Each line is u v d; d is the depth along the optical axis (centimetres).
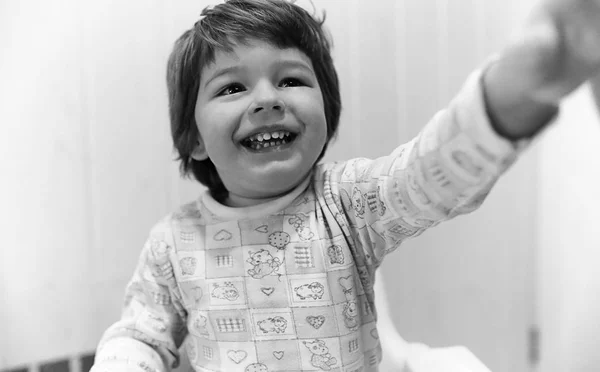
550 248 103
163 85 81
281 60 56
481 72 35
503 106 32
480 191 38
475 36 93
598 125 89
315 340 56
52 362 82
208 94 58
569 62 28
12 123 77
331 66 66
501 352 107
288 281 57
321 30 65
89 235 82
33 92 77
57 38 77
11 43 76
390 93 90
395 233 52
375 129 89
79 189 81
